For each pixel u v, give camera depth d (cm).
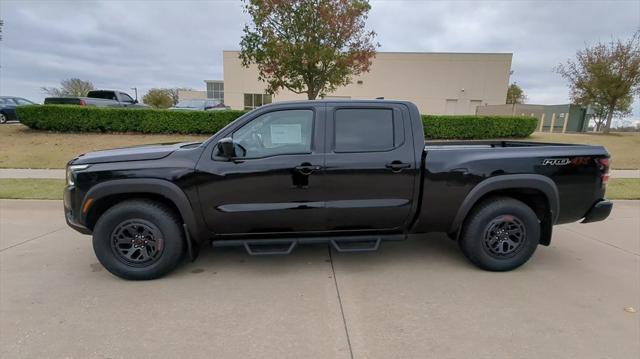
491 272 383
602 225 558
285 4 1225
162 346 255
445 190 372
